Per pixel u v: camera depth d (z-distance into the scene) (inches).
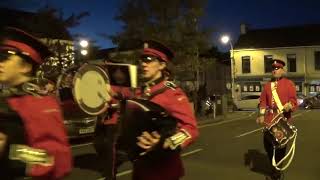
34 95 119.5
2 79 119.3
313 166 450.6
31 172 113.6
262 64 2303.2
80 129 516.1
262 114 367.9
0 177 110.2
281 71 367.6
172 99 169.0
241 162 481.4
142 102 160.9
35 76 124.1
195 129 167.9
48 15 825.5
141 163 163.3
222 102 1257.4
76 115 499.8
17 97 118.3
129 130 159.9
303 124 986.1
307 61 2252.7
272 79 370.9
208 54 1300.4
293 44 2273.6
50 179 117.3
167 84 172.4
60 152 119.0
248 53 2320.4
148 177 162.7
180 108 168.1
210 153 545.3
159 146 157.5
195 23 1159.0
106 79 242.2
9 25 102.3
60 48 866.8
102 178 391.5
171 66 189.8
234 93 2065.7
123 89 242.1
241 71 2329.0
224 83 2036.2
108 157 291.6
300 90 2258.9
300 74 2258.9
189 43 1141.7
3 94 118.6
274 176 370.9
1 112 113.0
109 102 244.7
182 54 1130.7
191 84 1194.0
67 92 355.6
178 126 166.7
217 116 1225.4
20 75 120.4
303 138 696.4
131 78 236.8
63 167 120.2
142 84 176.4
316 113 1421.0
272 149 368.2
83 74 240.4
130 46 1099.9
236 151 563.2
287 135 357.4
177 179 165.8
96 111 244.4
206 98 1278.3
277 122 358.6
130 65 239.8
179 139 160.9
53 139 118.3
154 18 1147.3
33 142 115.5
